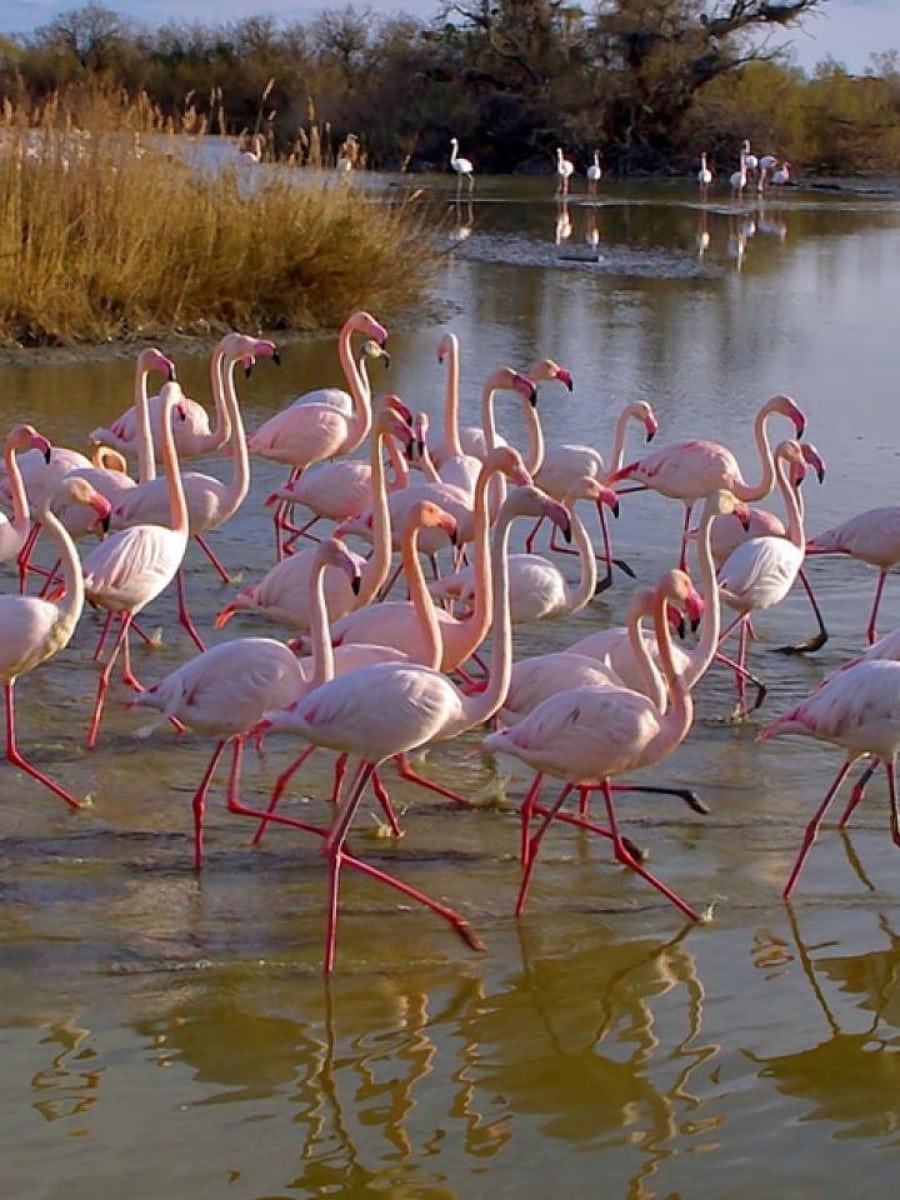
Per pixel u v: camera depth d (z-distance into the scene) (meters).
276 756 7.04
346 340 10.45
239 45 49.28
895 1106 4.63
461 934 5.54
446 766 7.03
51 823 6.24
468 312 19.55
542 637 8.57
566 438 12.95
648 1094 4.68
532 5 46.56
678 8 46.53
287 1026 4.98
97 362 15.36
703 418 13.90
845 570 9.98
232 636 8.54
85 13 47.53
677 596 5.75
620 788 6.34
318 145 18.77
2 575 9.32
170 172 17.27
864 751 5.93
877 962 5.45
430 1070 4.78
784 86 48.84
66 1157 4.28
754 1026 5.05
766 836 6.38
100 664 8.04
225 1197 4.14
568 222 31.22
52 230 16.14
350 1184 4.22
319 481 9.16
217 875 5.93
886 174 48.66
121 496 8.73
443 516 6.29
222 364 10.27
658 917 5.73
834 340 18.12
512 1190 4.21
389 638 6.56
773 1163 4.35
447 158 46.88
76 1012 4.99
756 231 30.41
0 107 20.44
